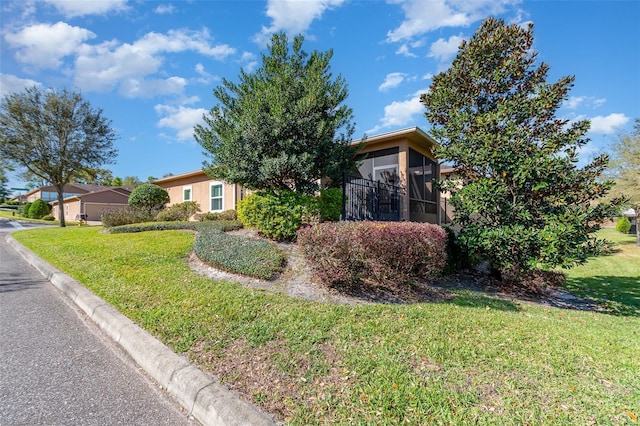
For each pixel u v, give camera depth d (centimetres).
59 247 819
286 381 234
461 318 389
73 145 1714
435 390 225
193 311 367
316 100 679
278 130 664
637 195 1318
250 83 751
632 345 330
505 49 636
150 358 273
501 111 587
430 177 1241
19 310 418
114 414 213
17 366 274
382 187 998
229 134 710
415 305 441
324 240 457
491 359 278
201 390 222
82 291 458
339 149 739
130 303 398
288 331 318
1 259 786
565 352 301
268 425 189
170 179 1695
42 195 3509
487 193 593
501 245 584
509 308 471
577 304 600
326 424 190
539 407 211
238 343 292
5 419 205
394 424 191
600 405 215
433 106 681
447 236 621
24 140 1598
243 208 732
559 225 530
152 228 1007
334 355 273
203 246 639
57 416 209
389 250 470
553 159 534
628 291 706
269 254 577
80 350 307
